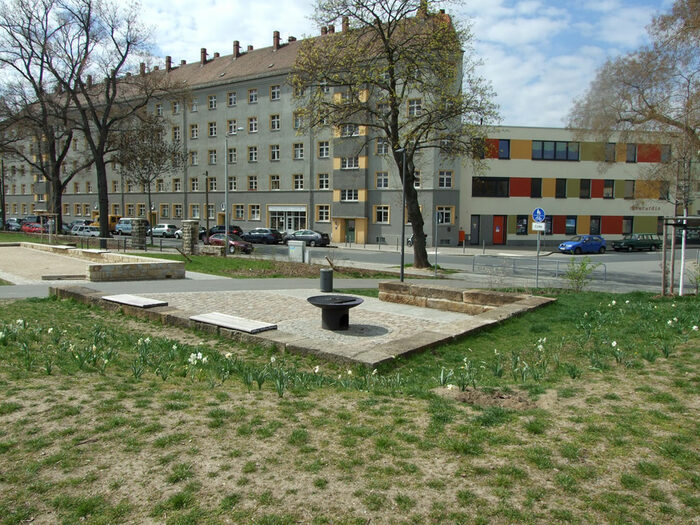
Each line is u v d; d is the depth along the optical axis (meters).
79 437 4.15
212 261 25.42
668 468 3.68
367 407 5.00
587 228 48.69
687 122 27.52
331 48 23.66
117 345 8.19
